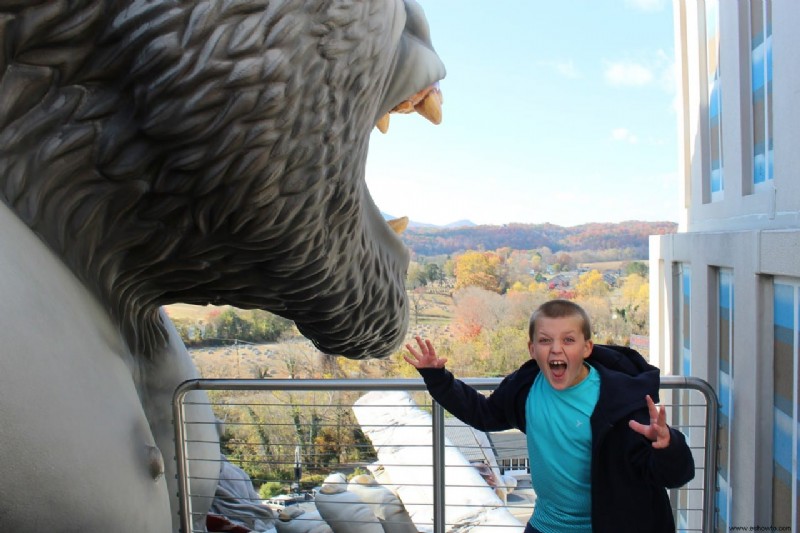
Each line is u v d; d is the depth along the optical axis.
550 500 1.72
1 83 1.18
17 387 1.00
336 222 1.55
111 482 1.22
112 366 1.37
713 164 4.17
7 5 1.14
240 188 1.32
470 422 1.89
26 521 1.03
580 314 1.67
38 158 1.24
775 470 2.45
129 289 1.56
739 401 2.73
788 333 2.31
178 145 1.26
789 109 2.33
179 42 1.18
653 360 5.87
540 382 1.77
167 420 1.99
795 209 2.27
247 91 1.22
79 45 1.19
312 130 1.33
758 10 2.95
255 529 3.10
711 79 4.23
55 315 1.17
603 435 1.57
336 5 1.29
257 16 1.21
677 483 1.44
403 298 2.03
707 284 3.51
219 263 1.52
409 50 1.71
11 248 1.12
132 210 1.36
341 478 3.14
